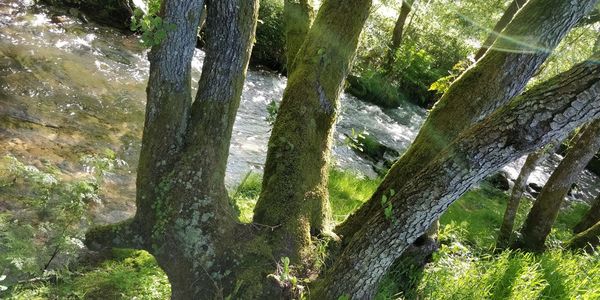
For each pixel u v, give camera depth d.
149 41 3.41
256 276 4.00
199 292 3.99
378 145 11.69
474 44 18.48
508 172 14.01
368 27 16.34
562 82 2.77
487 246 7.56
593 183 15.87
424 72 16.53
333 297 3.72
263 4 13.91
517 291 5.21
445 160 3.27
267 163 4.95
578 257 6.96
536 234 7.63
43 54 9.31
